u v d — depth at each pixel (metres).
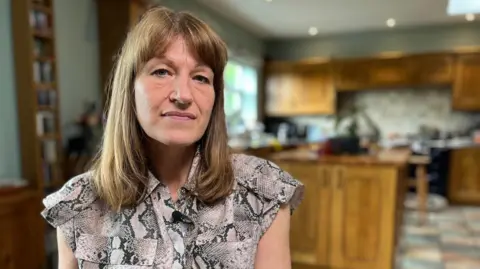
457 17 4.71
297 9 4.34
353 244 2.42
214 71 0.69
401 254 2.91
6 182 2.04
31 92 2.21
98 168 0.72
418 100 5.41
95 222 0.67
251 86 5.84
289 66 5.80
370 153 2.82
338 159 2.46
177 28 0.65
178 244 0.64
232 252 0.64
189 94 0.64
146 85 0.64
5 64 2.19
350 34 5.64
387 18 4.76
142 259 0.63
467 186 4.58
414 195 4.77
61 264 0.69
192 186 0.67
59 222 0.66
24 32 2.18
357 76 5.42
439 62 4.98
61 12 2.60
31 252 2.01
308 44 5.90
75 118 2.70
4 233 1.82
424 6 4.20
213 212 0.66
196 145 0.71
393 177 2.31
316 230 2.51
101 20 2.87
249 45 5.59
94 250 0.65
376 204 2.36
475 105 4.82
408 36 5.34
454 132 5.24
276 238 0.69
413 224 3.71
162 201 0.67
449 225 3.69
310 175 2.51
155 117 0.64
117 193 0.66
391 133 5.56
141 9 2.92
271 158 2.69
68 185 0.70
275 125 6.08
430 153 4.63
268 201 0.69
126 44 0.69
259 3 4.11
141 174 0.68
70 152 2.52
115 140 0.69
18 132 2.25
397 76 5.21
